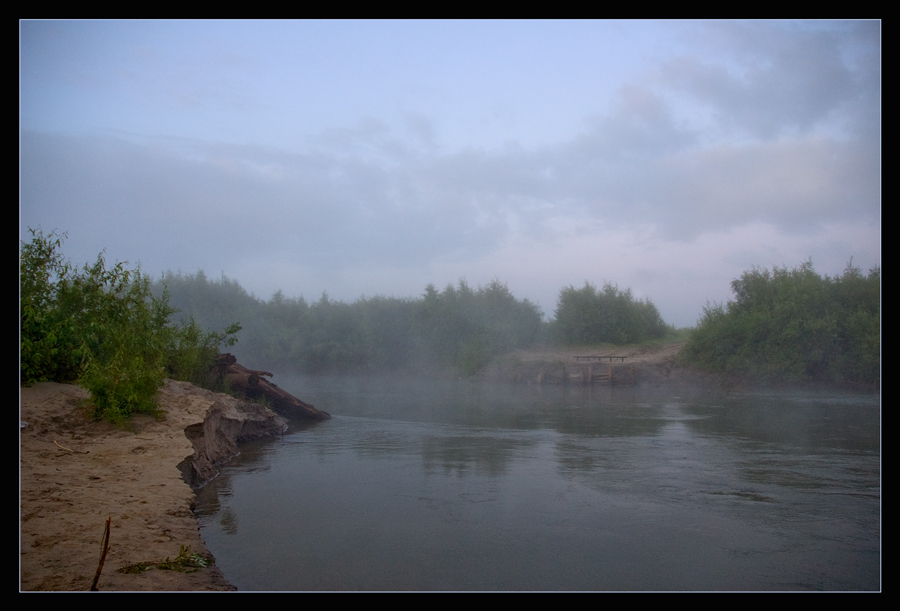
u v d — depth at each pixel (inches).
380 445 441.1
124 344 383.9
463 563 196.5
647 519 246.2
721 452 397.4
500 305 1656.0
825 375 976.9
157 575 161.2
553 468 346.3
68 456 275.0
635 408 722.8
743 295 1144.2
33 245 383.9
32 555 166.1
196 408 396.2
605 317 1553.9
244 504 268.4
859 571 192.7
